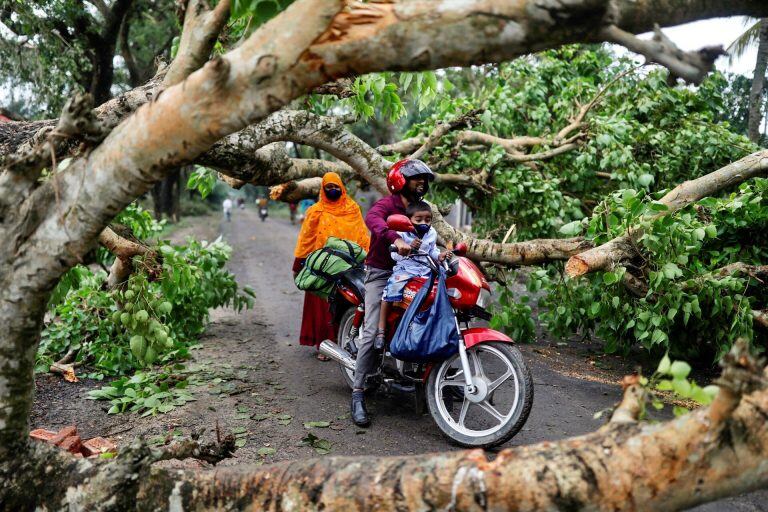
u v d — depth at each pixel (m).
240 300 6.45
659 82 7.32
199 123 1.73
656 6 1.48
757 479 1.43
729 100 10.42
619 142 6.80
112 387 4.59
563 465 1.53
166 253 4.24
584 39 1.52
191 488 1.88
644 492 1.47
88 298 5.37
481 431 3.64
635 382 1.80
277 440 3.75
